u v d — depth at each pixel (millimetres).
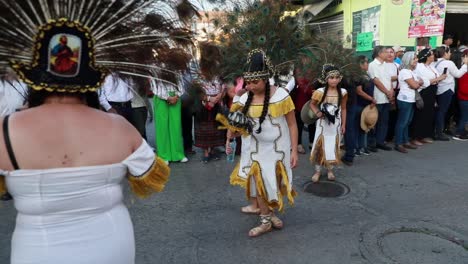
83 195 1315
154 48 1682
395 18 8938
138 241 3293
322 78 4512
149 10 1616
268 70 2910
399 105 6074
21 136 1257
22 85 1563
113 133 1395
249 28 4879
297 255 3064
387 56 5883
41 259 1280
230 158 5660
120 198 1459
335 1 11117
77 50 1311
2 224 3580
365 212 3861
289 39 5148
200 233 3441
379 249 3141
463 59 6703
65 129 1305
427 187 4551
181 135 5668
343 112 4602
